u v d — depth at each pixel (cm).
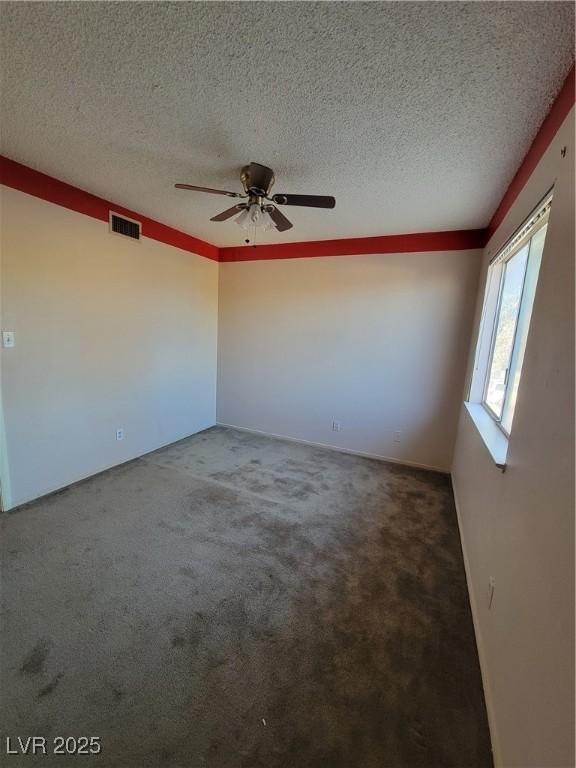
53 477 271
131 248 310
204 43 117
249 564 201
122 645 147
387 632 158
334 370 386
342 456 377
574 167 106
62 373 267
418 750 114
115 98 149
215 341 446
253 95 143
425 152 181
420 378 349
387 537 232
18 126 173
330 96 141
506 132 159
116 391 317
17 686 128
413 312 342
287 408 420
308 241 377
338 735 118
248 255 411
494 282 270
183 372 400
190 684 132
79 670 135
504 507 143
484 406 276
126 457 338
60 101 152
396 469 348
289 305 399
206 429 453
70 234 258
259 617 164
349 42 114
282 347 411
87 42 119
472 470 228
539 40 108
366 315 362
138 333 332
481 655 145
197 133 174
